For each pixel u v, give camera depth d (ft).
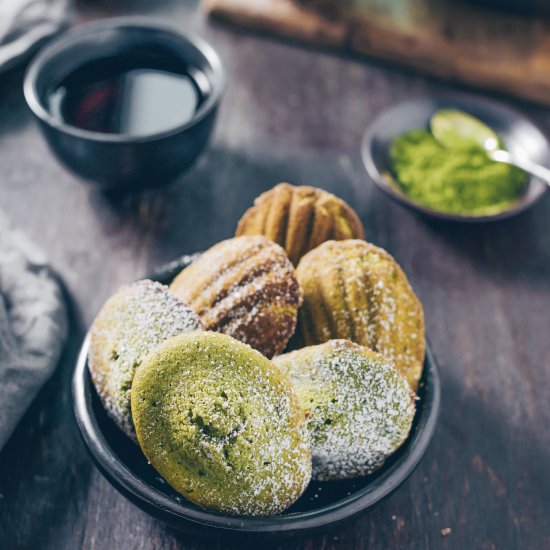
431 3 2.82
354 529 1.85
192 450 1.64
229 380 1.66
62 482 1.88
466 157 2.38
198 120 2.18
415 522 1.86
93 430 1.70
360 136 2.53
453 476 1.93
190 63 2.36
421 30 2.74
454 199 2.31
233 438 1.64
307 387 1.73
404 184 2.34
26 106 2.52
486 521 1.88
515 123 2.45
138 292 1.78
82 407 1.72
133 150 2.14
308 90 2.64
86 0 2.82
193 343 1.67
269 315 1.81
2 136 2.44
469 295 2.20
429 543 1.85
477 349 2.11
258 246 1.88
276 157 2.45
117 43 2.36
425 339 1.87
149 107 2.30
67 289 2.14
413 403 1.75
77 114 2.26
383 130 2.43
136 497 1.65
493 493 1.91
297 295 1.84
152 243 2.24
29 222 2.26
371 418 1.72
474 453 1.96
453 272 2.24
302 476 1.67
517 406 2.03
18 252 2.12
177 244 2.25
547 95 2.67
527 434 1.99
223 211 2.32
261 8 2.79
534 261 2.27
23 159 2.39
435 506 1.89
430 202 2.30
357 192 2.38
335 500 1.74
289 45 2.78
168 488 1.72
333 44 2.77
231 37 2.78
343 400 1.72
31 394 1.94
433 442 1.97
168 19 2.81
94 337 1.79
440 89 2.71
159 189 2.34
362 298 1.85
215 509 1.65
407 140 2.43
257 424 1.65
